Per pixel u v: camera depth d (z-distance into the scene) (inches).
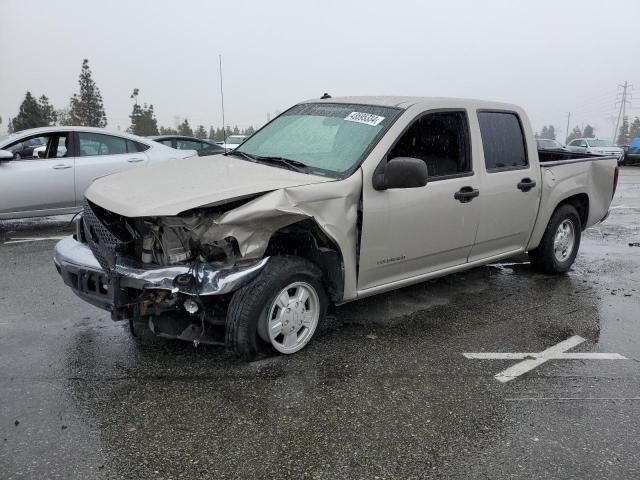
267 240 139.9
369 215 157.8
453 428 123.3
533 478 107.3
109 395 133.5
